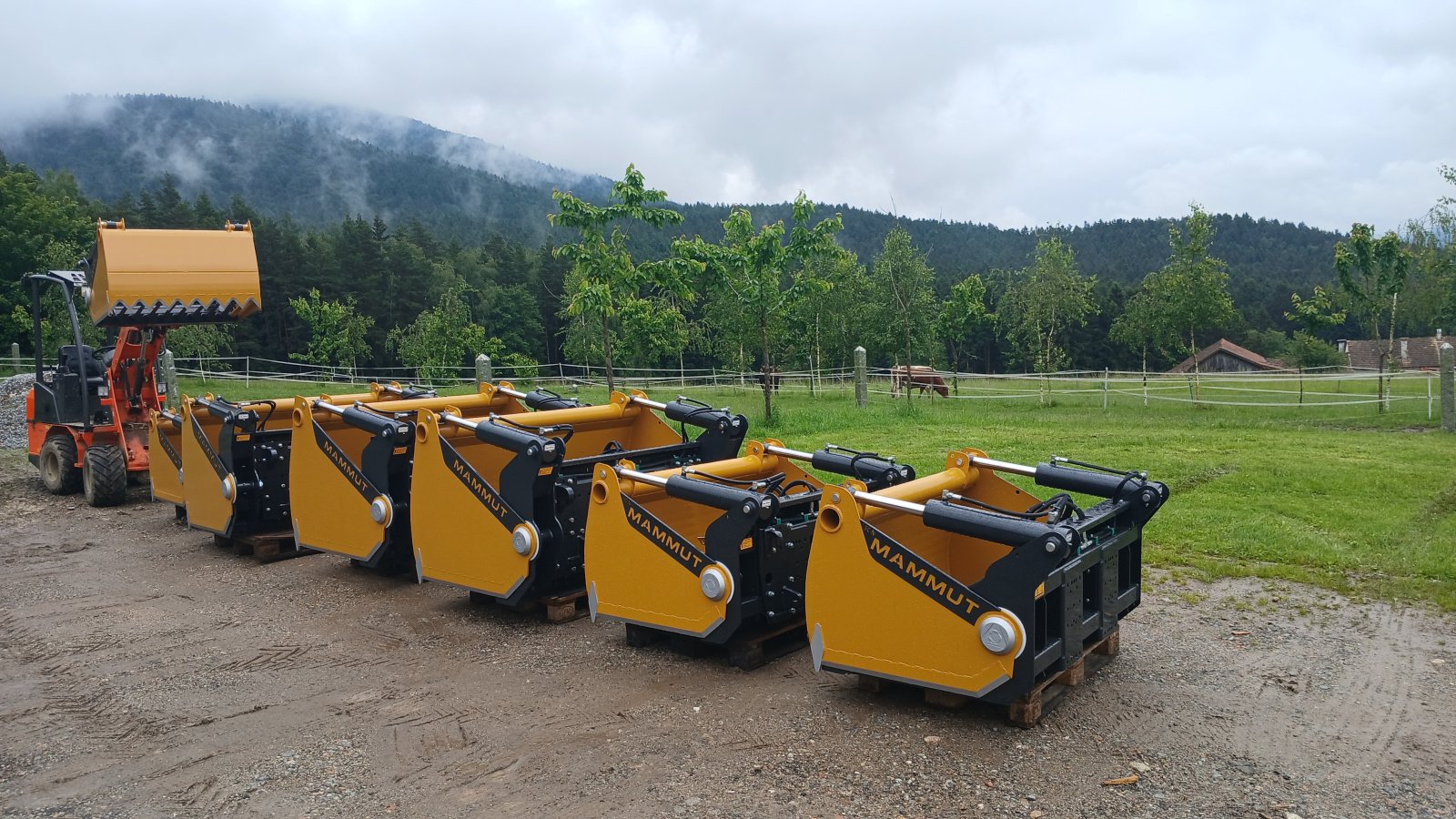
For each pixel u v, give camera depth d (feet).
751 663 17.80
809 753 14.19
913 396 84.43
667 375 150.71
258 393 86.33
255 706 16.89
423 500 21.98
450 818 12.72
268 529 28.68
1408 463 36.96
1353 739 14.38
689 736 14.98
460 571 21.47
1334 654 17.88
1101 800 12.64
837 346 119.14
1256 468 35.78
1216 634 19.06
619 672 17.94
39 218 141.08
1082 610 15.33
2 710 17.10
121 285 31.83
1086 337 225.56
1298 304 77.46
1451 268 68.08
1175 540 25.53
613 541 18.78
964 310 116.06
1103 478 17.24
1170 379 80.48
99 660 19.61
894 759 13.92
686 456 24.41
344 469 23.89
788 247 53.98
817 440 46.62
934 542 18.33
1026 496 18.33
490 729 15.58
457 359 140.97
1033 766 13.60
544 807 12.92
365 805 13.16
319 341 150.20
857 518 15.24
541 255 272.72
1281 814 12.21
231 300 34.27
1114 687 16.46
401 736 15.40
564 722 15.76
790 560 18.33
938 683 14.62
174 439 31.78
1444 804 12.45
